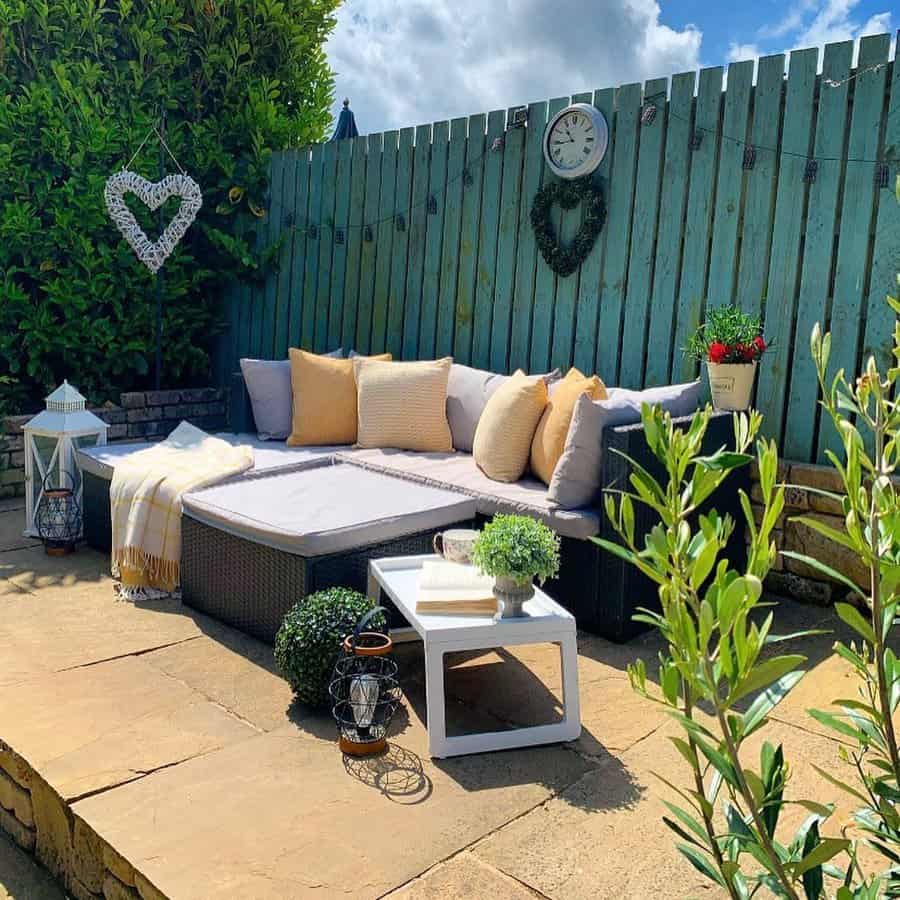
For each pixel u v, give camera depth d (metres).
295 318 6.44
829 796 2.37
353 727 2.58
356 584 3.34
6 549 4.52
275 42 6.73
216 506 3.61
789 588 3.94
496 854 2.11
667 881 2.01
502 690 3.04
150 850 2.10
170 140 6.27
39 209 5.86
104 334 6.19
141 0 6.14
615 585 3.42
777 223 4.00
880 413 1.10
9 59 5.62
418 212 5.55
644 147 4.43
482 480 4.07
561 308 4.85
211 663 3.21
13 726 2.69
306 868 2.04
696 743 0.98
